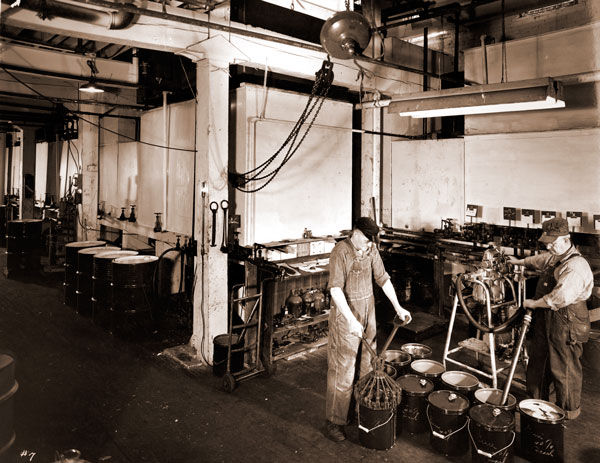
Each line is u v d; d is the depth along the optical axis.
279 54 4.76
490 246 4.64
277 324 4.50
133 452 3.09
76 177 9.26
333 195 6.14
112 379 4.22
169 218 6.14
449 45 7.46
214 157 4.45
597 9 5.77
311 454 3.07
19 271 8.02
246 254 4.82
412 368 3.59
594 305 4.77
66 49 5.29
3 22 3.37
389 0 6.65
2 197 12.97
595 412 3.62
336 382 3.23
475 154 6.12
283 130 5.44
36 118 8.89
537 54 5.68
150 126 6.63
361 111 6.83
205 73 4.38
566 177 5.28
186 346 4.90
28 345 5.04
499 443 2.77
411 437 3.28
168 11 4.02
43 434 3.30
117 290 5.32
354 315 3.23
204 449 3.13
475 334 4.73
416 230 6.89
